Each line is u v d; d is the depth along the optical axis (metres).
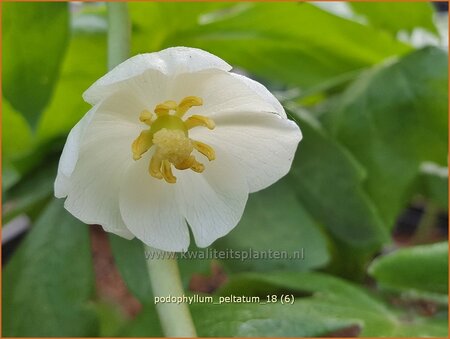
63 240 0.12
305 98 0.17
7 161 0.15
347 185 0.13
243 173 0.09
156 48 0.15
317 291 0.11
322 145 0.13
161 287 0.09
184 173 0.09
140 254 0.12
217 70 0.08
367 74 0.15
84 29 0.14
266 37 0.16
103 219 0.09
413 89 0.14
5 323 0.12
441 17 0.20
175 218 0.09
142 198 0.09
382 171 0.14
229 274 0.12
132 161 0.09
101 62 0.14
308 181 0.13
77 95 0.15
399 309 0.12
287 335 0.10
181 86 0.08
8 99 0.12
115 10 0.10
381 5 0.15
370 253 0.14
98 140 0.08
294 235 0.12
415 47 0.16
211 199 0.09
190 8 0.14
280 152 0.09
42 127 0.14
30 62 0.12
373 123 0.14
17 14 0.12
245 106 0.08
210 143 0.09
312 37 0.16
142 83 0.08
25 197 0.13
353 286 0.12
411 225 0.23
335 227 0.13
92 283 0.12
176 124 0.09
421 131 0.14
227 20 0.15
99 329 0.12
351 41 0.16
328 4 0.16
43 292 0.12
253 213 0.13
